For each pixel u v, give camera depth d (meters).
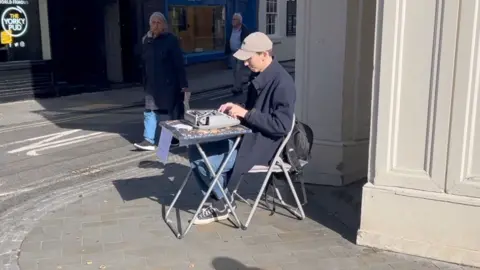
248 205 4.96
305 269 3.76
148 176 5.95
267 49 4.15
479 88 3.55
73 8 12.45
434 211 3.79
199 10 16.41
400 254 3.95
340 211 4.82
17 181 5.86
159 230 4.42
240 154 4.14
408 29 3.66
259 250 4.05
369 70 5.45
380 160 3.92
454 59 3.56
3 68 11.06
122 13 13.55
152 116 7.07
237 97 12.26
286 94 4.09
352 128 5.47
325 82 5.34
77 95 12.30
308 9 5.28
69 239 4.27
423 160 3.79
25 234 4.38
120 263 3.86
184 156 6.77
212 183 4.20
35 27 11.88
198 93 12.80
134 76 13.85
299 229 4.43
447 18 3.54
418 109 3.73
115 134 8.22
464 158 3.66
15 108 10.60
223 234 4.34
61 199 5.23
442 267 3.75
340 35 5.20
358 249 4.05
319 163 5.50
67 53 12.45
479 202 3.65
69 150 7.21
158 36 6.92
